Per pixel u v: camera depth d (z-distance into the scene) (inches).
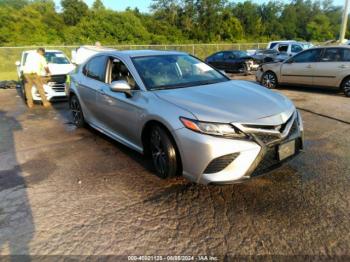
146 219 110.2
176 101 127.7
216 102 125.0
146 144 147.6
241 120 112.3
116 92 161.5
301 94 352.8
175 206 118.0
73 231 104.5
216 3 1838.1
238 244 95.8
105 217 112.2
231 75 596.1
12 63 774.5
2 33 1296.8
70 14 1711.4
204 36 1822.1
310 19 2539.4
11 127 239.6
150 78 151.5
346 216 107.9
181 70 164.6
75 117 232.1
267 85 411.8
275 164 119.7
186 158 118.6
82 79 206.5
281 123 118.7
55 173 150.6
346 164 149.8
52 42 1339.8
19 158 171.6
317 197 120.5
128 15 1514.5
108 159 166.9
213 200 121.3
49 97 322.3
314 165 149.3
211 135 111.8
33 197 127.8
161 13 1881.2
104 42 1380.4
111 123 174.2
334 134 198.4
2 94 413.4
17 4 2122.3
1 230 106.0
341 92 356.5
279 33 2421.3
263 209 113.8
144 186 134.7
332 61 334.3
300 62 366.0
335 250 91.8
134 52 176.1
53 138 207.8
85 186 136.3
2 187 137.2
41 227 107.2
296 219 107.2
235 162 111.2
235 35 1935.3
